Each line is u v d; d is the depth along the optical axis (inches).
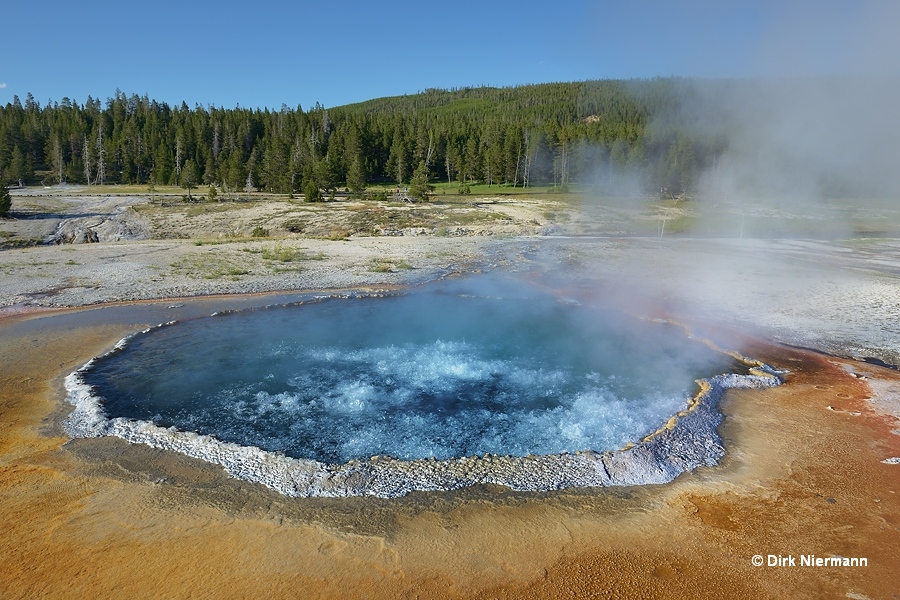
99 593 189.2
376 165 3213.6
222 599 187.2
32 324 556.7
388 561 207.8
